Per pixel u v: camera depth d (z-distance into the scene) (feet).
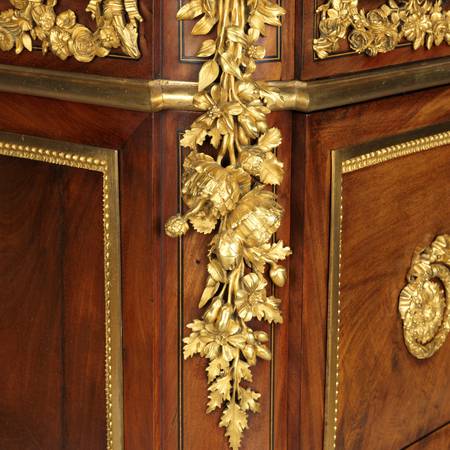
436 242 6.98
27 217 6.28
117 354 6.03
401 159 6.53
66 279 6.19
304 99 5.70
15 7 5.98
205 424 6.08
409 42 6.40
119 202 5.83
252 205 5.68
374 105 6.21
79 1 5.73
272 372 6.13
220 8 5.47
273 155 5.70
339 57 5.96
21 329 6.51
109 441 6.22
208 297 5.84
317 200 5.98
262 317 5.98
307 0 5.68
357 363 6.59
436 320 7.13
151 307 5.82
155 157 5.64
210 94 5.54
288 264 6.04
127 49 5.56
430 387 7.29
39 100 6.01
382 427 6.94
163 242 5.75
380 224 6.49
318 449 6.42
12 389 6.67
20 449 6.75
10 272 6.46
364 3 6.06
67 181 6.02
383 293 6.66
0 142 6.24
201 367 5.98
